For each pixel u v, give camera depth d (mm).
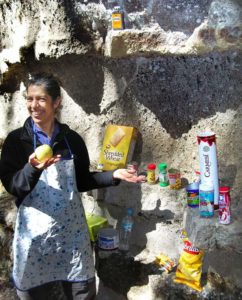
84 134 2961
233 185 2484
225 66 2430
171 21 2314
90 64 2799
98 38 2498
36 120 2211
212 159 2273
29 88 2172
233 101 2438
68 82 2920
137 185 2719
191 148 2633
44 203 2299
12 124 3443
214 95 2494
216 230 2223
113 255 2711
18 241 2352
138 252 2734
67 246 2371
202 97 2533
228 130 2479
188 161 2656
